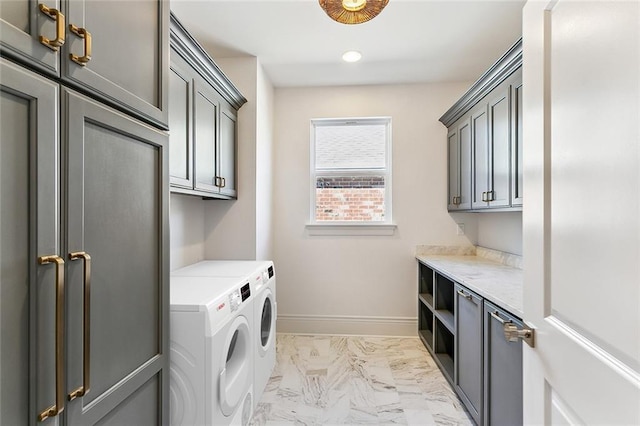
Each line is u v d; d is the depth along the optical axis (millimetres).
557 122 743
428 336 2984
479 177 2363
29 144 622
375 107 3213
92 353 786
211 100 2152
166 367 1122
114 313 867
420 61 2695
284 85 3199
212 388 1342
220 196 2336
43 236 645
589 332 624
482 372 1674
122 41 902
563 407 728
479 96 2322
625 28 521
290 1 1935
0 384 575
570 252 691
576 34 664
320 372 2465
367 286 3230
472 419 1906
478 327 1731
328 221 3324
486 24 2152
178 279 1841
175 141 1710
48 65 663
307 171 3256
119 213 884
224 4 1954
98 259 804
